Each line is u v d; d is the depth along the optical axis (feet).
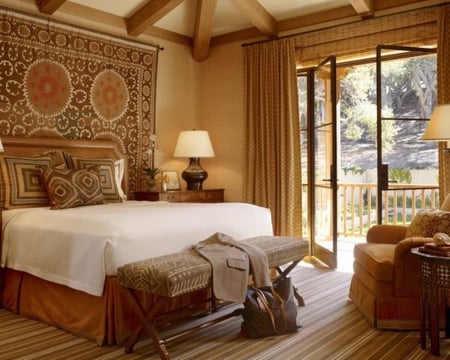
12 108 14.05
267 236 11.98
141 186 17.87
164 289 7.82
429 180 15.97
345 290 13.05
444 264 8.17
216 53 20.06
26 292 11.02
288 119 17.25
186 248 10.34
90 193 13.24
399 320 9.75
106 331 9.04
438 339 8.41
